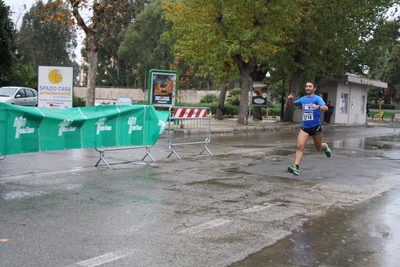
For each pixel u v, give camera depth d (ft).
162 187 29.01
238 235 19.80
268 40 85.35
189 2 87.45
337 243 19.19
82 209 23.13
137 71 219.20
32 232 19.24
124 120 37.65
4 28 97.50
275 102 219.00
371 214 24.13
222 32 85.05
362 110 136.05
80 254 16.80
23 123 30.71
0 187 27.53
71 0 60.95
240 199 26.53
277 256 17.39
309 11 95.30
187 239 19.01
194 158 42.70
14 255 16.52
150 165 37.68
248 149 51.78
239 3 81.35
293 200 26.73
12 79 108.17
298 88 107.14
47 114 31.91
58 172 33.01
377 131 99.81
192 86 210.79
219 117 114.42
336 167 40.09
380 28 112.88
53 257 16.40
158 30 203.10
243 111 92.84
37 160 38.09
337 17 97.66
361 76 130.62
